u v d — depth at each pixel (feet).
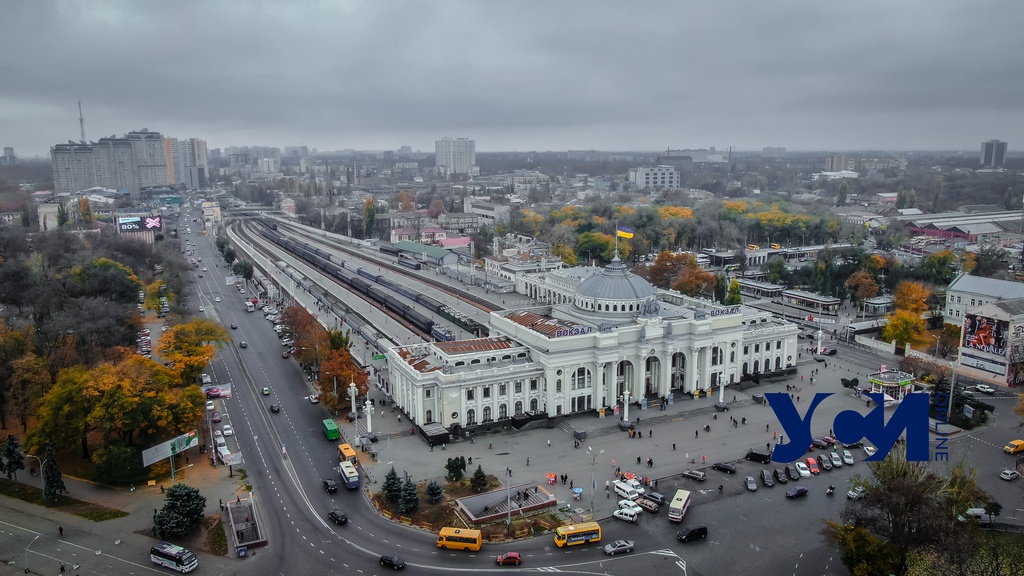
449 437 647.56
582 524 477.77
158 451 554.46
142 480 565.94
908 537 428.97
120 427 566.77
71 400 579.48
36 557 458.09
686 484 559.38
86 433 599.57
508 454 619.26
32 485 560.61
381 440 646.33
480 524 497.05
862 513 445.37
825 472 580.30
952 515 456.86
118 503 531.50
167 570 444.96
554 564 450.30
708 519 505.66
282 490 549.95
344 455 595.47
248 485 556.92
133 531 490.90
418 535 487.61
